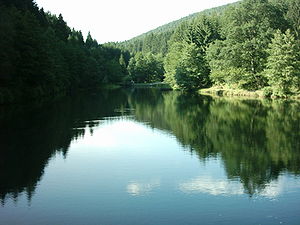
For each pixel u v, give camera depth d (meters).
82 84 110.75
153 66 164.00
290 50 61.97
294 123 37.47
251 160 24.17
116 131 35.31
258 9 83.31
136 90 110.12
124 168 22.92
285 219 15.41
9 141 30.05
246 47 73.50
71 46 104.12
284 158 24.47
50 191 18.89
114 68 148.00
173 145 29.08
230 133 33.09
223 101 63.16
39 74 63.03
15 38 57.78
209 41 106.38
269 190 18.73
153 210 16.47
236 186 19.36
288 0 101.81
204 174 21.45
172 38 144.75
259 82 74.88
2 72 50.56
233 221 15.30
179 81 95.44
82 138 31.81
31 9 95.88
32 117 43.03
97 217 15.81
